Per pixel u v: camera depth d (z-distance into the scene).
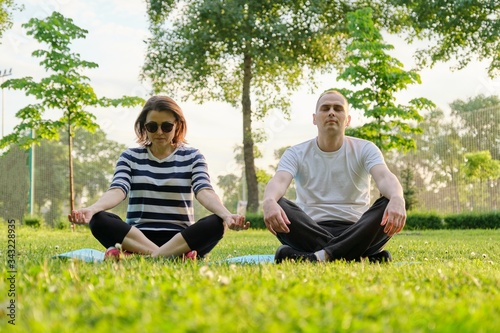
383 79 10.51
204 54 15.42
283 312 1.18
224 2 14.83
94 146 14.73
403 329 1.08
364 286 1.75
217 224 3.08
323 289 1.59
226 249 4.99
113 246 3.11
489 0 13.05
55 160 14.73
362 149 3.25
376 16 15.07
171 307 1.28
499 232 9.20
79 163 14.73
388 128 10.77
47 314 1.26
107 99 10.99
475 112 12.08
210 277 1.78
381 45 10.48
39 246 4.85
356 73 10.52
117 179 3.26
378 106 10.55
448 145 12.49
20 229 10.13
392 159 13.49
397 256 4.07
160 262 2.59
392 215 2.84
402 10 15.20
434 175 12.74
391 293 1.53
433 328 1.12
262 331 1.04
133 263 2.45
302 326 1.06
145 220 3.32
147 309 1.24
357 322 1.09
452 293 1.68
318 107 3.28
